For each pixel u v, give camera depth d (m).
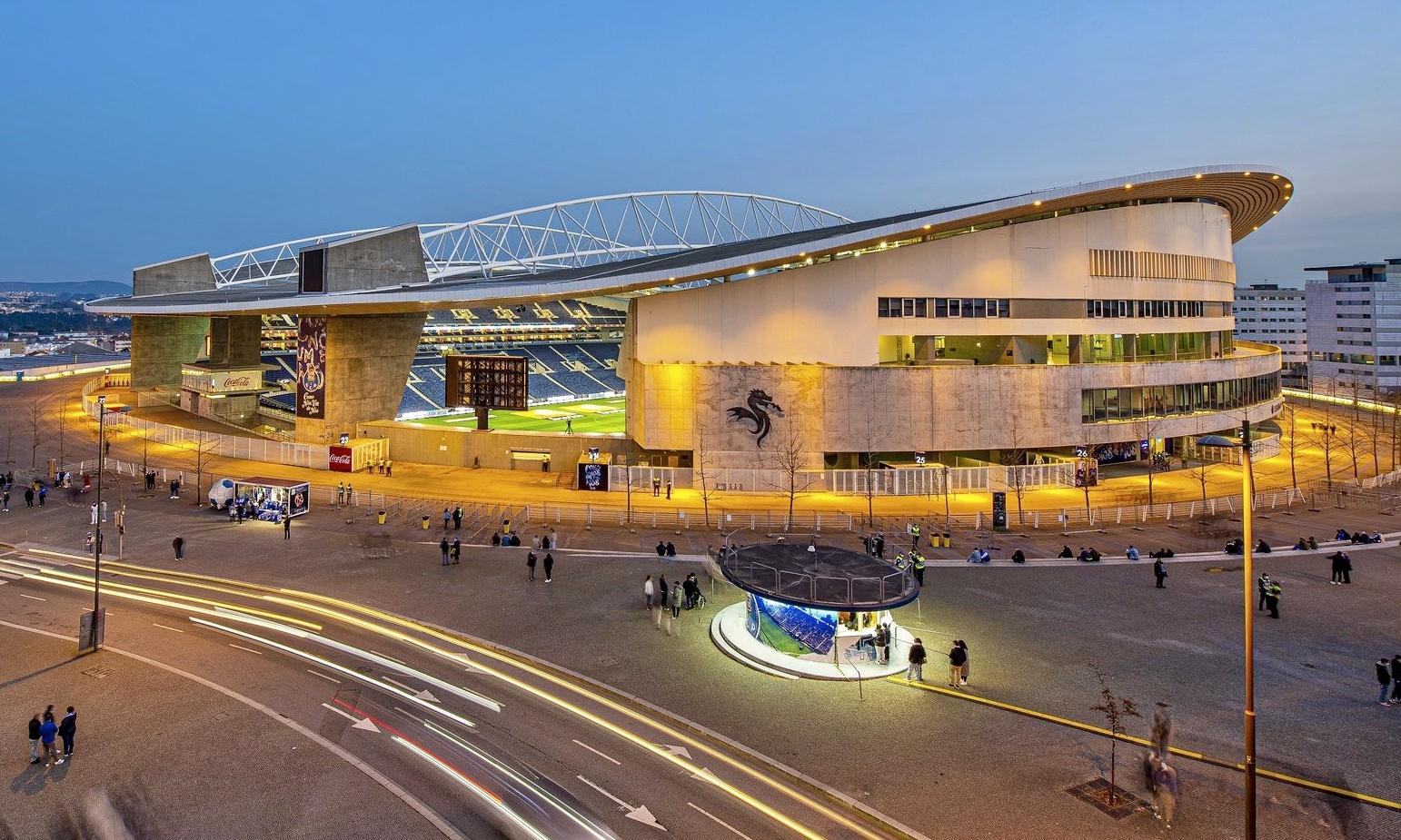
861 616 24.66
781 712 21.00
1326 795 17.02
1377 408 107.50
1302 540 38.69
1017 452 59.28
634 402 61.50
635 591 31.52
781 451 56.53
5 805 16.20
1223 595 31.25
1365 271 151.88
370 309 61.25
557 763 18.39
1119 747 19.08
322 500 48.88
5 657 24.00
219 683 22.48
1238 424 69.44
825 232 67.81
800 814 16.38
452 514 42.44
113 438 69.69
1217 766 18.23
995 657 24.81
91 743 18.92
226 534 40.12
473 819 16.03
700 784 17.53
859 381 56.88
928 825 15.88
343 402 65.06
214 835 15.32
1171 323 67.81
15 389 104.25
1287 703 21.50
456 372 63.34
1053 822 15.97
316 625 27.47
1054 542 40.94
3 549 36.66
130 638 25.77
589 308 174.50
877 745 19.22
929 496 54.28
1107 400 62.09
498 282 66.44
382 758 18.44
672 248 110.88
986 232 60.38
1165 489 56.06
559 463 61.69
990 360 66.62
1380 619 28.20
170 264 89.00
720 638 26.08
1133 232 65.06
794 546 29.12
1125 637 26.48
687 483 55.09
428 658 24.72
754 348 59.00
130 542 38.25
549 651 25.22
